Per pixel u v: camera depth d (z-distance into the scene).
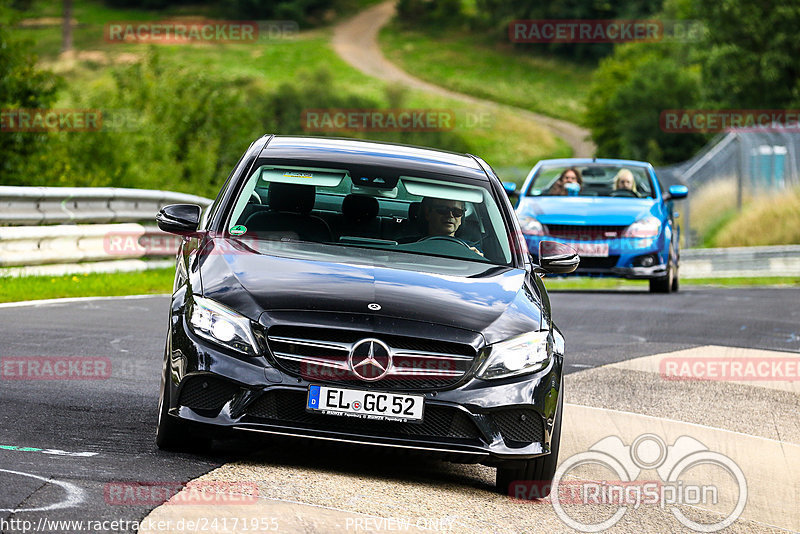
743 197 88.81
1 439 14.74
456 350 14.55
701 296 44.84
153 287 38.81
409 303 14.88
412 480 15.23
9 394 18.23
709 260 66.62
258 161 18.25
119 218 42.91
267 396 14.20
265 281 15.00
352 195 17.69
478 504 14.34
